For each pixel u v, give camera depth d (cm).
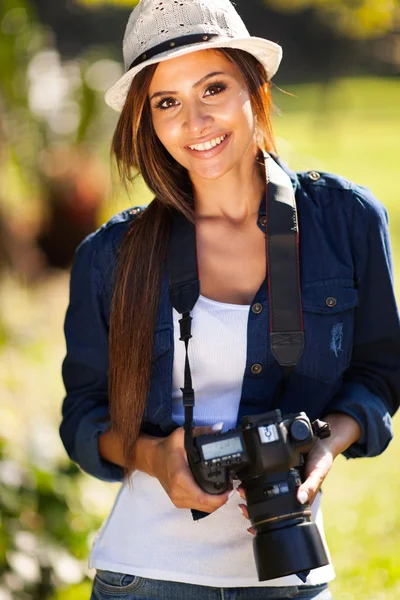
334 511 539
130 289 257
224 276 261
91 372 275
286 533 226
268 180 257
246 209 263
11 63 1084
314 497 238
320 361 254
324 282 255
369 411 259
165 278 258
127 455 258
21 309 1005
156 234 260
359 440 261
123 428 258
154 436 264
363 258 260
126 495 262
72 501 462
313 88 3497
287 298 251
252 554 250
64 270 1191
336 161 2447
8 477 431
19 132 1147
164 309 257
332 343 254
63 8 2373
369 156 2547
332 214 262
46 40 1232
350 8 703
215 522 250
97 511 473
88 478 499
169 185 262
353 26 753
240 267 261
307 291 254
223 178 259
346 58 2941
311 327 253
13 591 390
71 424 277
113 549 258
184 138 250
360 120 3431
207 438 230
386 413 262
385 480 579
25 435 484
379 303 262
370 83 4300
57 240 1185
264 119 263
